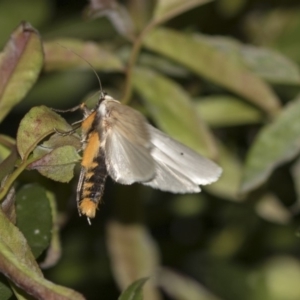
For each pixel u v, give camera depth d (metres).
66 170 0.30
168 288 0.39
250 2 0.41
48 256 0.33
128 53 0.38
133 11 0.40
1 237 0.29
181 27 0.40
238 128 0.40
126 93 0.35
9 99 0.32
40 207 0.32
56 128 0.30
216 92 0.39
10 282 0.29
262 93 0.35
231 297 0.41
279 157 0.35
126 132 0.30
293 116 0.36
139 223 0.38
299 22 0.41
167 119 0.35
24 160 0.30
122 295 0.30
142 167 0.30
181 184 0.31
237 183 0.37
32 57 0.32
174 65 0.38
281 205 0.39
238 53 0.36
